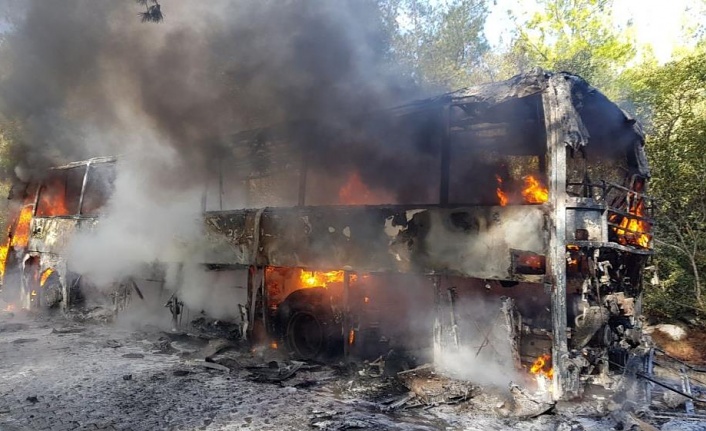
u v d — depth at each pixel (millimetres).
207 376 5867
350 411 4609
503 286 5152
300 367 6043
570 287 4754
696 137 8078
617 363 5375
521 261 4707
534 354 4855
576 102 4926
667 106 8422
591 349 4828
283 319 6910
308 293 6699
